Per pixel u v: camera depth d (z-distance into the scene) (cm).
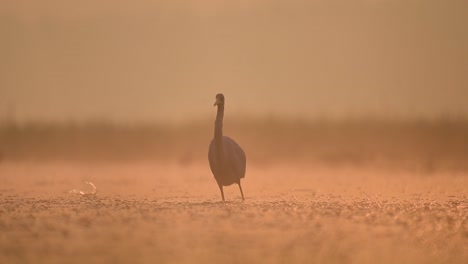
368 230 2133
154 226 2155
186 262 1686
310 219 2309
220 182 2864
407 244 1950
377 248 1889
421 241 1994
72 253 1775
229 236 2002
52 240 1934
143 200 2945
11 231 2067
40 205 2698
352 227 2175
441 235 2088
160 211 2486
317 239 1977
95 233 2036
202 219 2286
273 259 1731
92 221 2245
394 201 2916
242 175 2900
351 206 2691
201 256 1748
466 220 2355
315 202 2852
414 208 2645
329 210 2545
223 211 2486
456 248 1911
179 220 2267
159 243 1902
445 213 2512
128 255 1753
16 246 1853
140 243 1902
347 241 1966
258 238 1975
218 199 3020
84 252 1786
